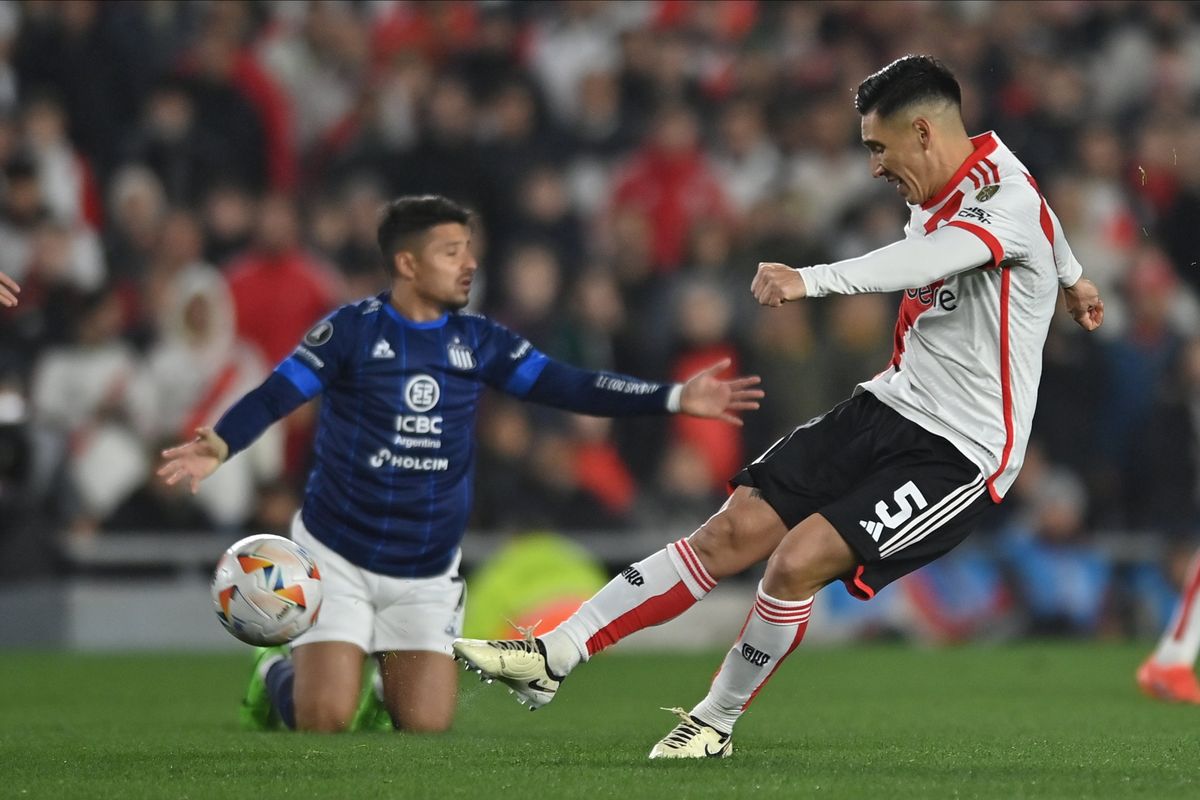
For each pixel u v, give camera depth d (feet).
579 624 57.31
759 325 155.33
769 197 167.12
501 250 166.20
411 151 167.84
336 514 73.15
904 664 121.80
